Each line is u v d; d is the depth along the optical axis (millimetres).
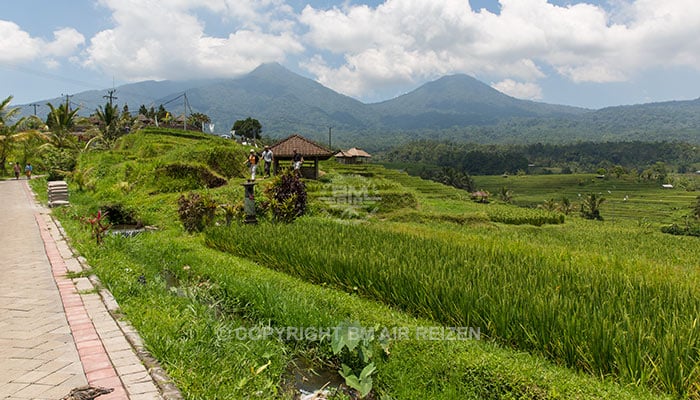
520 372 4254
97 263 8406
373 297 7125
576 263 9195
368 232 11648
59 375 4203
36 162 46344
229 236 11391
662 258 13320
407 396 4566
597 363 4520
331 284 7891
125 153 34625
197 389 4047
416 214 20688
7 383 4047
